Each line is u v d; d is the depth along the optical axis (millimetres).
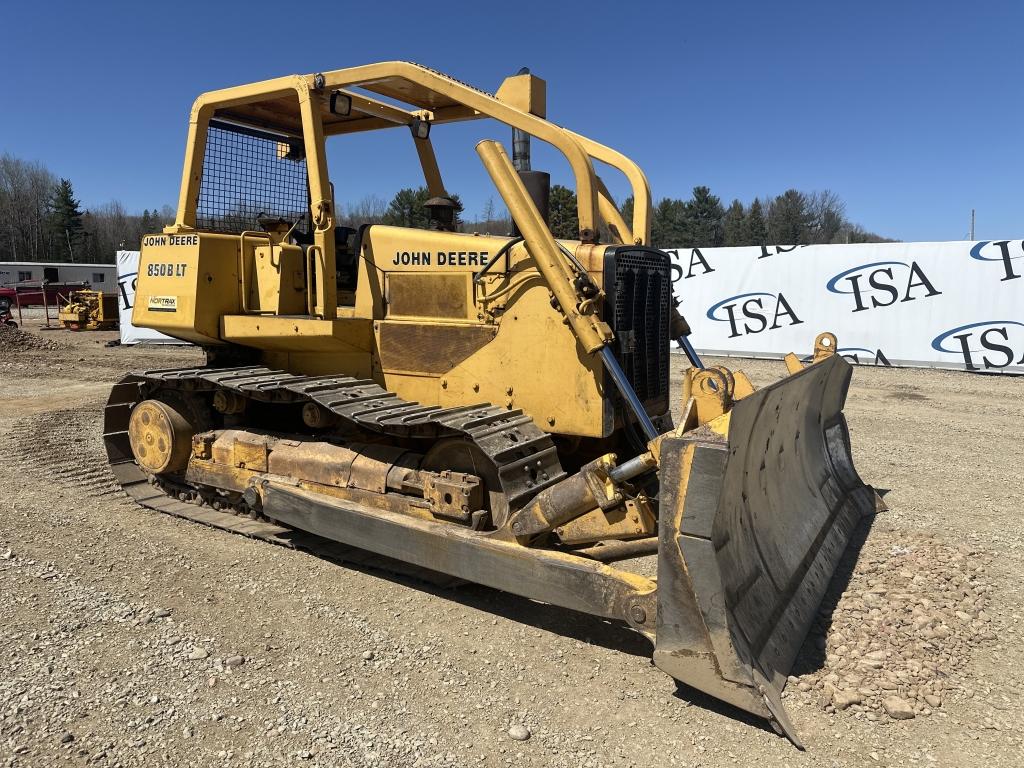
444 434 3740
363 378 4633
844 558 4320
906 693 2994
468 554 3584
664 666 2863
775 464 3758
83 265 49938
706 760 2623
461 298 4184
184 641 3391
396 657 3307
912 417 8570
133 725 2760
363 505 4176
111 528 4895
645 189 4488
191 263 4879
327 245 4410
